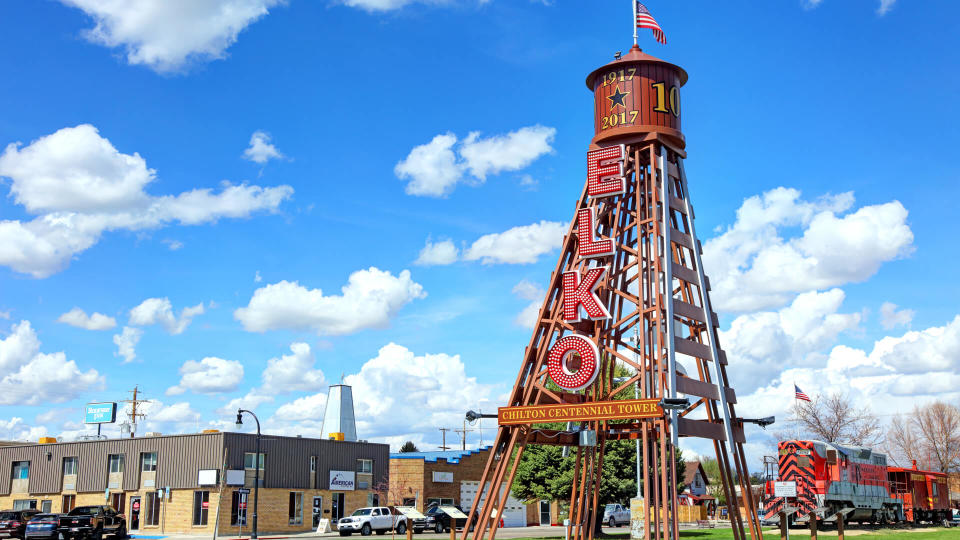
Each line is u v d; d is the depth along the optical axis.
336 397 105.19
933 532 55.50
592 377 32.91
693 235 35.41
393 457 88.81
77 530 58.59
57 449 86.62
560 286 35.59
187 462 75.75
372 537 69.06
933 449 110.75
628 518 91.88
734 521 34.44
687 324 36.31
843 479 54.97
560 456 64.94
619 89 35.94
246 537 70.00
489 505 34.19
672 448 31.17
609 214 36.22
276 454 77.62
